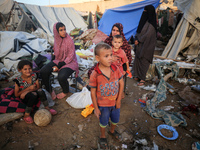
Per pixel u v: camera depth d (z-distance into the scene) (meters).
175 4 5.79
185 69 4.58
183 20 5.34
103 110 1.70
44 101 2.50
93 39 7.69
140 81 3.99
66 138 2.11
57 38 3.03
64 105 2.93
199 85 3.78
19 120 2.40
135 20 8.52
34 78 2.48
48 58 4.23
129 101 3.16
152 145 2.03
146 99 3.16
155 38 3.56
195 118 2.63
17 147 1.92
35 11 8.41
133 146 1.99
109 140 2.09
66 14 9.80
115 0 12.06
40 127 2.29
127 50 3.05
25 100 2.34
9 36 4.71
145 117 2.64
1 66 4.39
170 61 4.75
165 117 2.54
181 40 5.24
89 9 13.31
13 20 7.36
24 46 4.78
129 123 2.47
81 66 4.35
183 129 2.35
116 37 2.44
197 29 5.04
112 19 8.97
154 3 8.00
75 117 2.58
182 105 3.01
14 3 7.32
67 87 3.06
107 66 1.49
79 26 9.84
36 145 1.96
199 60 4.77
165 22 8.62
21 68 2.22
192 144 2.04
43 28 8.00
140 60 3.79
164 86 3.48
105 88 1.58
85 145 2.01
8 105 2.38
